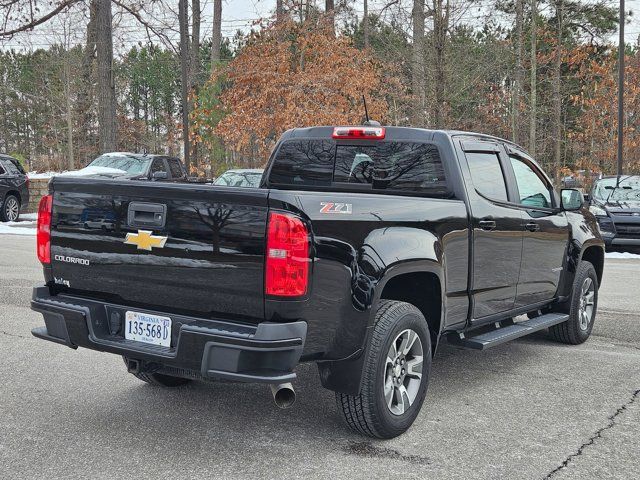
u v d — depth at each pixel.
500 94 31.89
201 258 3.73
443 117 20.61
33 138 71.88
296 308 3.58
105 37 24.81
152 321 3.94
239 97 22.84
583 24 34.06
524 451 4.09
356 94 22.30
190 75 30.28
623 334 7.46
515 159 5.90
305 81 21.55
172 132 45.19
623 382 5.60
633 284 10.98
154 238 3.88
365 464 3.86
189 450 4.04
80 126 45.94
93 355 6.14
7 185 20.95
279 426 4.46
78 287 4.28
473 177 5.14
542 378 5.70
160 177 19.45
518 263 5.64
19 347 6.36
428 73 20.52
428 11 20.11
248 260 3.59
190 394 5.12
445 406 4.93
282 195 3.56
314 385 5.42
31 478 3.63
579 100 35.38
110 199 4.06
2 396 4.98
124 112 54.06
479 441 4.25
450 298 4.77
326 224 3.73
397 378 4.33
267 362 3.54
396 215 4.25
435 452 4.05
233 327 3.63
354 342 3.94
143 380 5.17
